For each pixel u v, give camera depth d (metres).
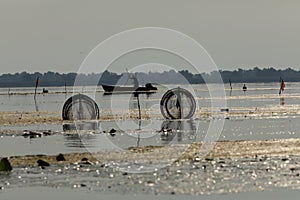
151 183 118.25
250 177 122.38
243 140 185.12
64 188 115.50
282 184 116.12
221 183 117.38
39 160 142.62
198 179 121.19
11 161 147.25
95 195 109.44
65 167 137.25
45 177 125.94
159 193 110.19
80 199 107.00
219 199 105.75
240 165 136.00
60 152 163.75
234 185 115.44
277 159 144.25
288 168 131.62
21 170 134.62
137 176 125.19
